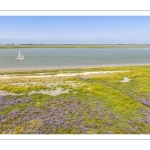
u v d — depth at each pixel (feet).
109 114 35.86
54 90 48.29
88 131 30.40
